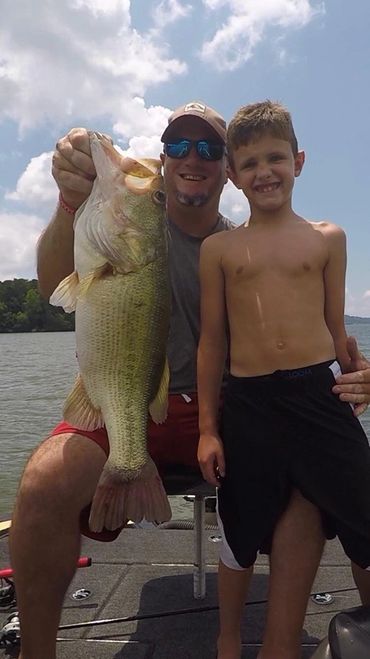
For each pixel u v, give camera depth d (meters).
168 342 1.38
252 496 1.07
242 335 1.14
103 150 1.17
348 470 1.05
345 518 1.03
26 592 1.06
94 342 1.16
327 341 1.13
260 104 1.19
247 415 1.09
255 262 1.14
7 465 4.79
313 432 1.06
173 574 1.58
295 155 1.20
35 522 1.06
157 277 1.21
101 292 1.16
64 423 1.23
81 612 1.38
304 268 1.13
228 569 1.09
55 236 1.28
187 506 3.34
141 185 1.19
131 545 1.78
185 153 1.40
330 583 1.52
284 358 1.09
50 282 1.36
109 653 1.21
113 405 1.17
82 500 1.11
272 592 1.03
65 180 1.16
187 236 1.45
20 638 1.09
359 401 1.09
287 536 1.03
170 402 1.34
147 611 1.39
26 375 12.50
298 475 1.04
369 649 0.79
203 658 1.20
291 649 1.00
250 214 1.22
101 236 1.15
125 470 1.13
